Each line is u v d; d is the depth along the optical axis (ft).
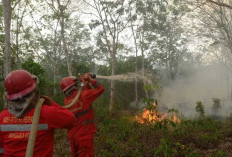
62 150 23.70
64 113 7.80
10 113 7.63
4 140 7.73
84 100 16.11
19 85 7.37
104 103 70.33
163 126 23.48
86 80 16.26
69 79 16.49
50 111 7.62
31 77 7.79
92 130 16.49
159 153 20.94
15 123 7.61
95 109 52.54
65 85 16.39
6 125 7.67
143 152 21.98
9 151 7.61
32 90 7.52
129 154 21.84
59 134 30.55
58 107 7.97
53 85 55.47
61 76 97.60
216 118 50.24
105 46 88.99
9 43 31.27
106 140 24.82
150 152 21.98
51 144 7.86
